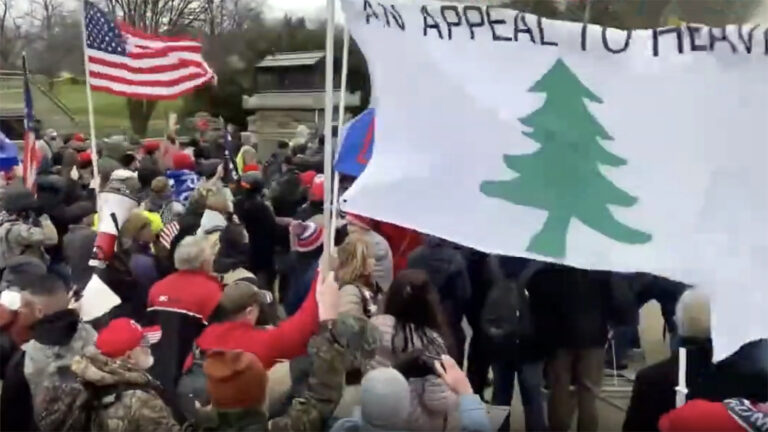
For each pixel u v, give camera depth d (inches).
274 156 677.9
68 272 273.7
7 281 215.2
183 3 1421.0
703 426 141.6
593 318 228.7
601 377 233.8
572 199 150.8
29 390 162.6
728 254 149.0
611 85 150.5
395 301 180.7
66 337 165.6
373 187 152.0
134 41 365.1
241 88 1400.1
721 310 149.3
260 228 354.3
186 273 217.0
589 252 149.9
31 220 286.5
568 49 150.6
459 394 161.8
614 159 150.6
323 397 154.2
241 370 141.5
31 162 352.8
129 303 262.1
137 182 394.6
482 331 241.8
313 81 1323.8
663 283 235.8
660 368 186.2
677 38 149.6
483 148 151.2
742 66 148.8
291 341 173.3
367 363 158.6
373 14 150.6
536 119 150.7
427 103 151.5
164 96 372.2
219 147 740.0
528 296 234.7
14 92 978.7
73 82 1253.1
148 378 151.4
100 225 275.1
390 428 144.9
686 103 149.6
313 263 305.3
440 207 152.0
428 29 150.6
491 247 151.4
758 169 149.2
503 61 151.2
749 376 178.5
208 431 143.4
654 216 150.0
